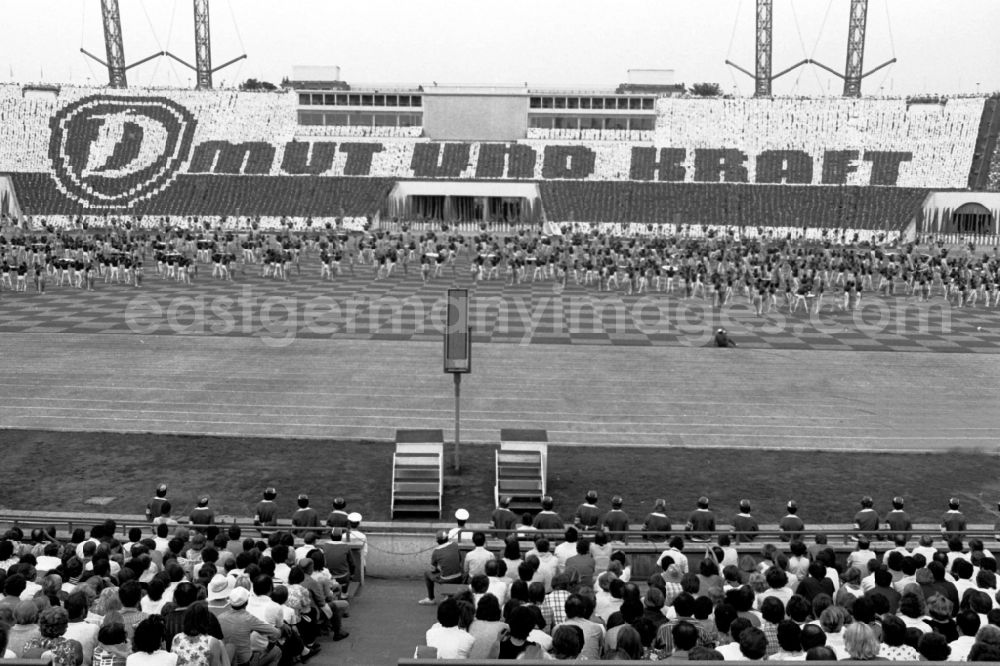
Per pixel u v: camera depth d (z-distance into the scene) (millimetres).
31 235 74312
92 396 27969
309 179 94688
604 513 19359
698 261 59125
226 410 26734
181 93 105125
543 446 20406
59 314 42156
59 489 20250
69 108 101625
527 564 11969
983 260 64125
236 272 59812
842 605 10336
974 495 21031
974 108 98688
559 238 73750
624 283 56625
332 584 13250
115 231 78062
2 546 12188
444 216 96125
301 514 16484
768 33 121562
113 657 8211
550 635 9297
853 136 98562
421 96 105562
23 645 8367
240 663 9633
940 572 11125
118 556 12703
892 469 22703
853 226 86312
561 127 106562
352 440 24172
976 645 7523
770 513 19594
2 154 96500
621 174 96062
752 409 27969
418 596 15000
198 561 12570
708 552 13805
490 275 58156
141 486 20578
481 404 27953
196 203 91125
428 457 19750
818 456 23625
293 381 30328
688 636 8211
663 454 23547
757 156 97625
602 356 35250
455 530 16359
